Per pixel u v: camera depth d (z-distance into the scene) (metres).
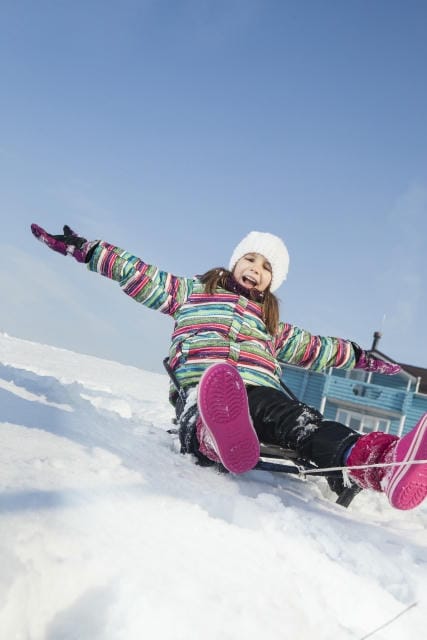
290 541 1.51
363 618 1.27
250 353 2.78
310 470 2.40
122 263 3.03
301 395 22.75
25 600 0.90
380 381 22.31
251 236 3.28
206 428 2.16
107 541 1.15
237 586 1.19
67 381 7.10
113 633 0.93
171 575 1.12
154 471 1.91
